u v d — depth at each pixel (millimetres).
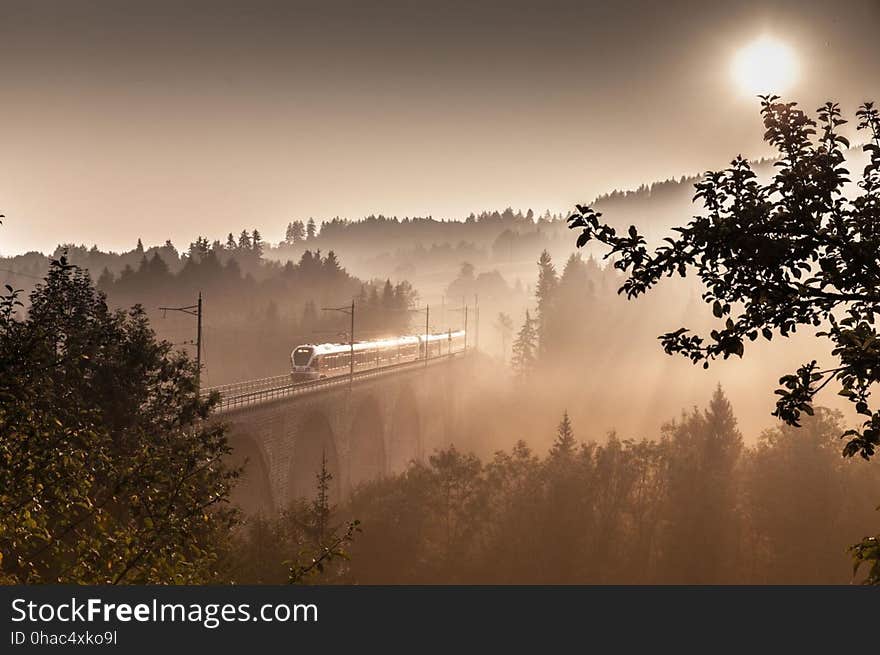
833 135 9734
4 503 14172
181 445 21828
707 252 9469
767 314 9523
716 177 9797
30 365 15094
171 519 16375
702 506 65688
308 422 66125
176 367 35656
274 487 57094
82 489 15391
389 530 63125
